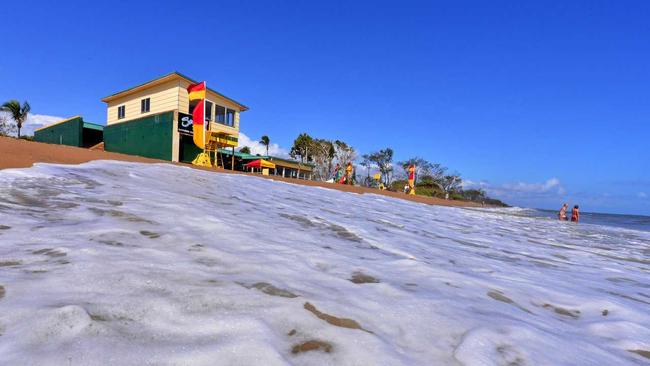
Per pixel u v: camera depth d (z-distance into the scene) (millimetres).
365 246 3572
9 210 2922
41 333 1261
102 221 2908
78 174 4992
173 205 3912
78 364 1120
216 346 1320
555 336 1898
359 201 9383
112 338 1289
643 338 2025
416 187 49281
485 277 3004
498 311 2160
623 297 2916
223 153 24594
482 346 1630
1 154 5270
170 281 1869
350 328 1625
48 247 2178
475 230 7047
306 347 1413
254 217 4125
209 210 4016
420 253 3635
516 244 5621
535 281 3098
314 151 48031
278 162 33062
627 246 7090
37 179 4238
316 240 3463
